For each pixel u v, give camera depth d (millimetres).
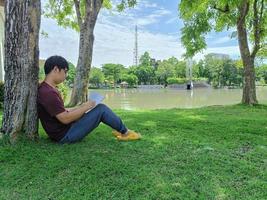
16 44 3896
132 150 3920
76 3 11484
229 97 21234
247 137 4855
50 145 3959
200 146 4211
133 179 3059
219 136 4891
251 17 12688
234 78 37125
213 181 3049
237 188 2914
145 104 15664
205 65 42125
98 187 2900
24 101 3975
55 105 3881
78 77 9953
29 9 3871
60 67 4000
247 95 12219
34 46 3943
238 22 12133
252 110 9688
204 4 11547
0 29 12039
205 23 12891
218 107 10977
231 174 3230
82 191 2840
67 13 14062
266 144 4461
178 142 4387
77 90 9922
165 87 38250
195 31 13047
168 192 2807
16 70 3926
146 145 4172
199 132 5180
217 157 3738
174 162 3527
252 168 3395
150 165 3422
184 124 5961
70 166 3338
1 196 2773
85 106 4016
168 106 14469
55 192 2832
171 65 46875
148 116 7137
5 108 3998
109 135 4633
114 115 4227
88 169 3270
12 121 3961
